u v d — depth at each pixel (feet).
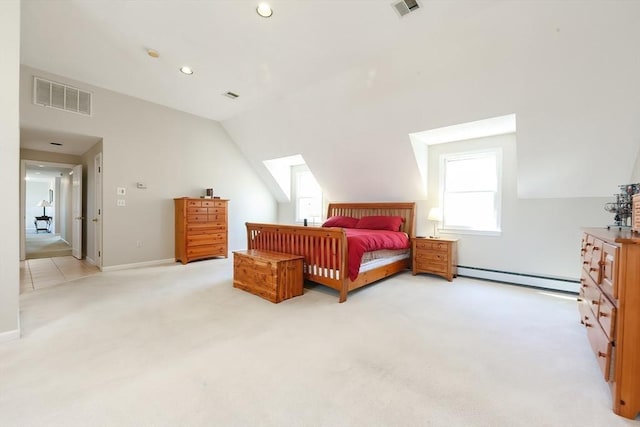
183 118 18.04
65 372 5.92
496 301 10.63
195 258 17.51
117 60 11.81
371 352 6.86
